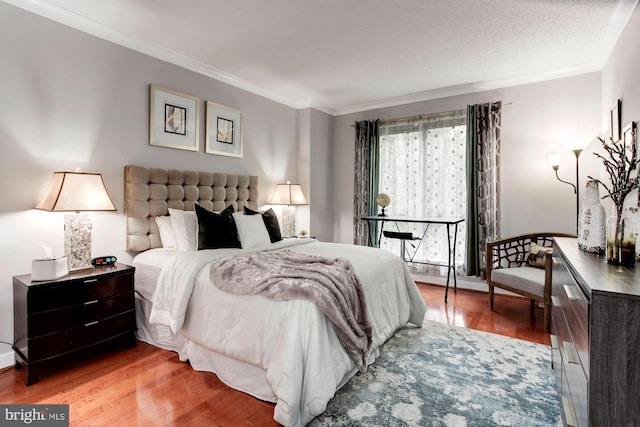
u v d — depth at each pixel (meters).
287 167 4.61
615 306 1.02
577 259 1.55
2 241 2.20
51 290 2.06
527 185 3.72
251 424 1.65
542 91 3.62
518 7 2.34
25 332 2.00
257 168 4.17
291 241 3.33
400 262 2.92
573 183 3.47
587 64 3.31
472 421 1.67
